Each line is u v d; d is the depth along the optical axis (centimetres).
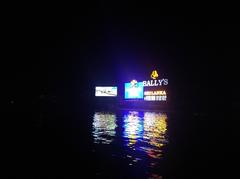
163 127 1692
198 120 2169
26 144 1015
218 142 1133
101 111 3469
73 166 698
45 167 686
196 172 665
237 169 700
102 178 600
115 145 1029
